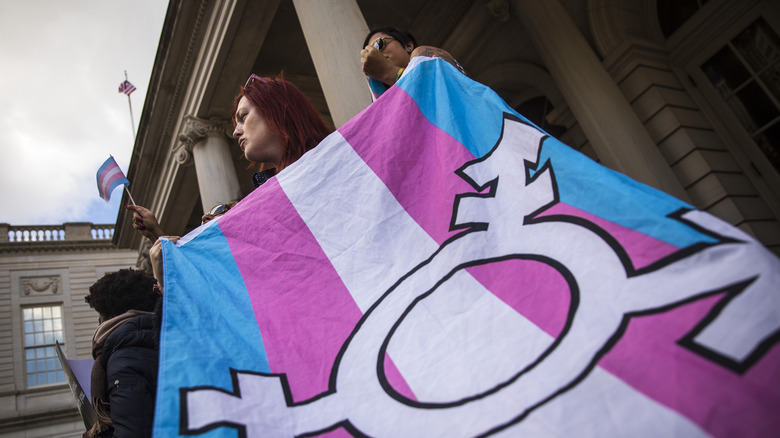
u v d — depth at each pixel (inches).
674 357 22.0
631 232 27.2
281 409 30.8
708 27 237.3
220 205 58.2
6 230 882.1
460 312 31.5
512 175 35.4
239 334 36.3
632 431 21.4
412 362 30.6
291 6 283.0
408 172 42.3
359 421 29.2
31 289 844.6
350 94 160.1
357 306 36.3
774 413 19.0
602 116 218.5
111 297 77.6
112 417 59.0
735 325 21.2
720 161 227.1
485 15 300.8
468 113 41.7
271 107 54.9
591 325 25.5
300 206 44.3
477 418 25.9
